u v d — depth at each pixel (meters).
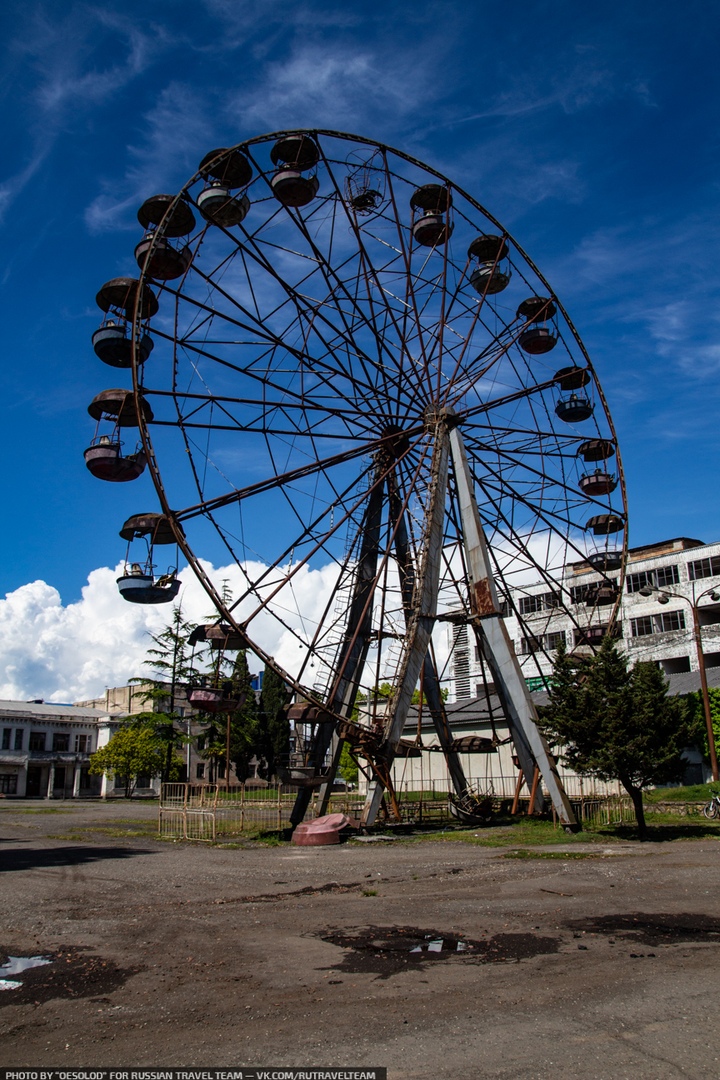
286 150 30.08
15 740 97.38
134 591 29.33
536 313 35.28
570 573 73.50
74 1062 6.84
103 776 102.44
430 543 31.89
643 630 66.50
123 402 28.08
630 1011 7.80
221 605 27.72
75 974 9.77
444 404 33.59
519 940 11.16
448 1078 6.29
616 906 13.69
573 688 28.86
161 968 10.01
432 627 31.86
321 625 31.89
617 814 32.62
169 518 27.36
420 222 33.62
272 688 84.44
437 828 31.58
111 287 28.17
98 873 19.94
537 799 34.62
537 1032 7.27
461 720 55.47
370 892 16.05
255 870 20.22
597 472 36.53
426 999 8.40
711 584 63.31
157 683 70.31
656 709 27.00
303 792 32.47
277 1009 8.20
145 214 29.50
